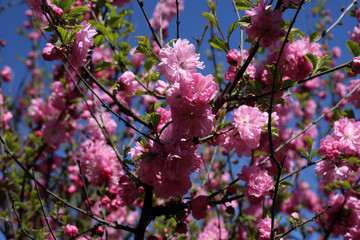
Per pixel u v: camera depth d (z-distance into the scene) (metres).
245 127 2.18
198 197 2.49
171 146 1.99
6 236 4.37
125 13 3.97
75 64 2.16
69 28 2.22
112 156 3.49
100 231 3.28
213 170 5.54
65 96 4.68
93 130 3.94
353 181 3.88
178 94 1.93
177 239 3.90
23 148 5.36
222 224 4.80
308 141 2.75
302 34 3.19
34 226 4.04
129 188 2.73
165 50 2.10
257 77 2.80
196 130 1.99
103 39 3.45
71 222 4.57
